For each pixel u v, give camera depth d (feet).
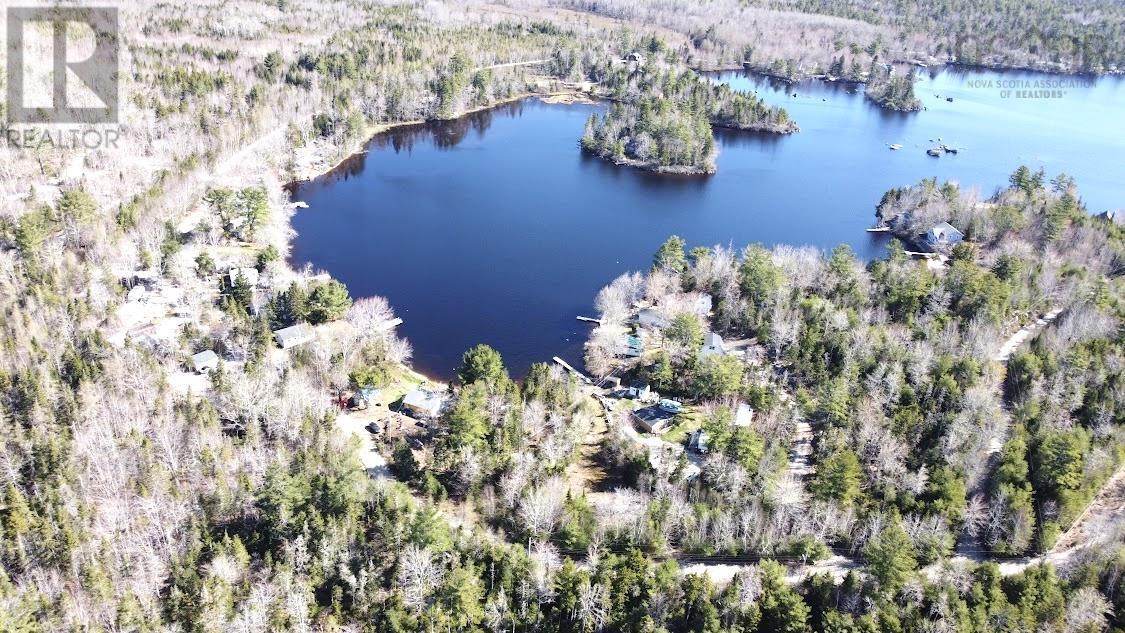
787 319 625.82
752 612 362.74
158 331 584.40
